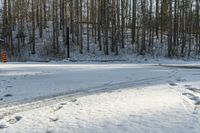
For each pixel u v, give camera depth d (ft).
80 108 36.09
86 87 51.34
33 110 35.81
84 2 178.60
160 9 177.17
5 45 165.48
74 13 167.84
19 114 34.09
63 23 166.71
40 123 30.50
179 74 68.59
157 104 36.94
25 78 62.23
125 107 35.91
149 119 30.81
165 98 40.19
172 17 169.89
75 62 127.75
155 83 54.90
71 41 166.30
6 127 29.48
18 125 29.96
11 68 79.87
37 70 75.41
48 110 35.60
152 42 163.22
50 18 197.36
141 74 68.39
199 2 178.19
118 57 151.84
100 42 158.71
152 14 180.86
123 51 158.92
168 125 28.84
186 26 178.19
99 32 159.84
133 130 27.71
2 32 169.07
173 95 42.11
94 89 49.44
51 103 39.47
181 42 178.29
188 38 179.83
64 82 56.70
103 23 163.22
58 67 83.71
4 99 42.73
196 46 173.17
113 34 158.10
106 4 158.61
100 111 34.45
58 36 164.35
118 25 161.99
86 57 151.64
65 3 167.73
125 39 172.35
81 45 155.63
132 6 170.91
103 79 60.39
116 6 161.68
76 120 31.19
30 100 41.60
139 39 170.71
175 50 161.79
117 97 42.04
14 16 176.55
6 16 168.25
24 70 75.41
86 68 81.71
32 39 163.63
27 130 28.43
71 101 40.27
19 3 174.91
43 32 176.65
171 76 64.90
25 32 179.42
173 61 139.85
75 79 60.34
